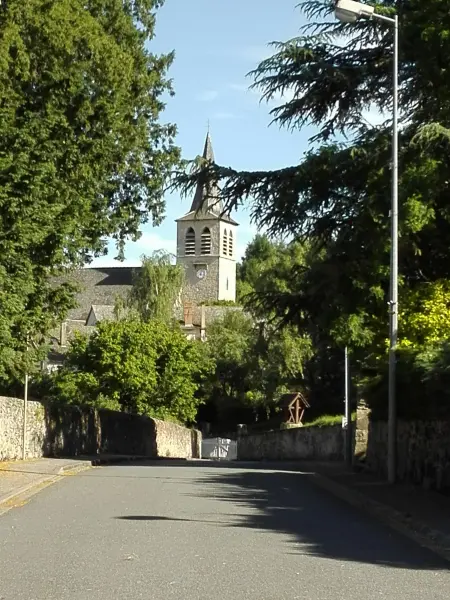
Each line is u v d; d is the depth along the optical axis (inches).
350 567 381.1
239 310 2819.9
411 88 1007.0
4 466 943.0
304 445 1925.4
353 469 1058.7
